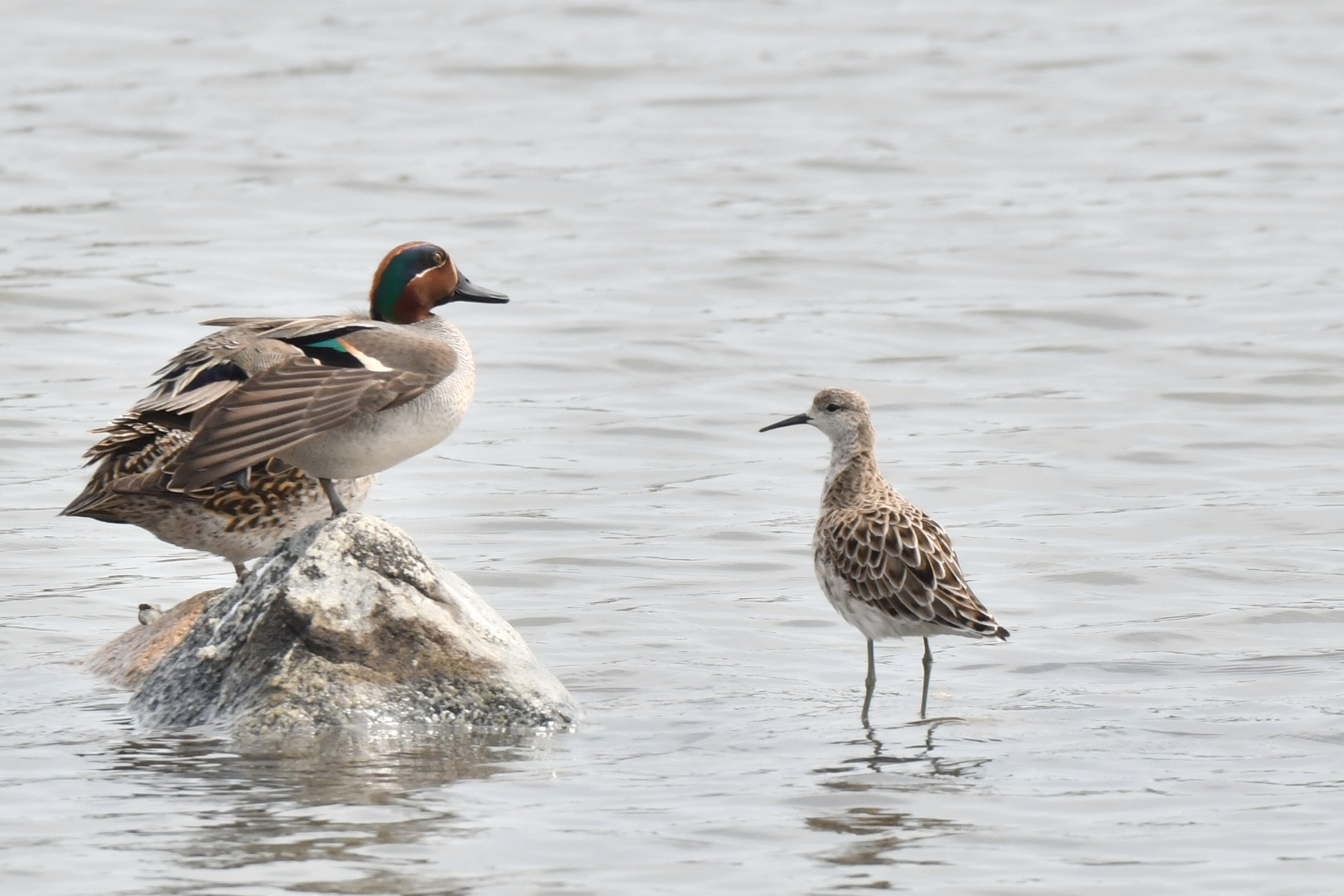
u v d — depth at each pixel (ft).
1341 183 103.19
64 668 41.19
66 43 132.36
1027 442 62.59
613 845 30.04
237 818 31.04
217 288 79.97
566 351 73.61
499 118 115.96
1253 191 101.86
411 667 36.65
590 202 98.27
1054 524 53.83
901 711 38.29
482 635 37.45
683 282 84.23
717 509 55.67
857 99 121.49
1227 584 48.14
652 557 50.96
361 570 37.04
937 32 141.18
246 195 97.55
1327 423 64.69
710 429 64.39
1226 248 90.63
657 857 29.55
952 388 69.67
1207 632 44.09
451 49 132.46
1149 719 37.42
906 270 86.84
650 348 74.08
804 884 28.50
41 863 28.84
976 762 34.73
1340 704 38.29
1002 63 131.13
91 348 71.97
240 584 37.99
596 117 116.67
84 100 116.98
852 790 32.99
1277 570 49.21
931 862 29.48
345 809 31.58
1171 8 148.87
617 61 130.00
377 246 88.22
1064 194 101.19
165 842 29.84
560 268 86.22
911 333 77.36
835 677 41.14
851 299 82.28
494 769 34.04
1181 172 106.01
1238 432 63.67
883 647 43.55
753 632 44.65
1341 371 71.20
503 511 55.16
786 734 36.63
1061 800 32.50
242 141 108.78
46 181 99.40
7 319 75.41
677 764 34.55
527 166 104.94
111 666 40.60
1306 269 86.69
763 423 65.21
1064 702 38.83
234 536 40.78
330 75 125.18
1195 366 72.28
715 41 136.26
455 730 36.19
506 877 28.58
